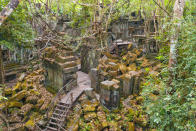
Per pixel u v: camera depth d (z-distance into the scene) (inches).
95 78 428.1
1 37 410.6
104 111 361.4
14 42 446.6
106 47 560.1
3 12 164.1
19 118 338.6
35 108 367.2
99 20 503.5
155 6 481.7
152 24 630.5
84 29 596.7
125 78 405.1
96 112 359.9
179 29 194.4
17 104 356.8
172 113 180.4
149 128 318.7
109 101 361.1
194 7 185.6
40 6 490.0
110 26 733.3
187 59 169.5
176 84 197.9
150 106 205.9
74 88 440.8
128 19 772.0
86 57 587.2
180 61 216.7
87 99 394.3
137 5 679.1
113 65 484.1
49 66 452.4
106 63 509.7
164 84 215.6
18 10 398.0
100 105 375.9
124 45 705.0
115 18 687.1
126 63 560.7
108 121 338.6
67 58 409.4
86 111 352.2
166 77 228.7
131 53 595.5
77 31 629.0
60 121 335.6
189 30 175.3
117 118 343.6
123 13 729.6
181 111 170.9
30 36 424.5
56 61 420.2
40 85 439.8
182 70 196.5
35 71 466.9
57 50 424.8
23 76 437.4
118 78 426.9
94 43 532.7
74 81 439.8
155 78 241.0
